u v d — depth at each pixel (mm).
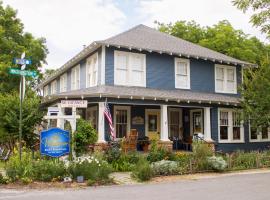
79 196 10500
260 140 26250
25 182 12453
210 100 22406
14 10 35531
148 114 23562
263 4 19219
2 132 18812
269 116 21625
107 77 21281
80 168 13195
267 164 19000
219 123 24000
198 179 14344
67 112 23688
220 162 16578
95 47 21812
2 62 31125
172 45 24828
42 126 20516
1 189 11656
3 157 18703
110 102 19266
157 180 13984
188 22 40562
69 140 14227
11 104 19188
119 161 16828
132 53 22188
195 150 16969
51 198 10164
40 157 15766
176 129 25594
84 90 21453
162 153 18328
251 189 11773
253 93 22172
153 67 22859
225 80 25719
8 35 34875
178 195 10703
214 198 10219
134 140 19109
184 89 23891
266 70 22266
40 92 41656
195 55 23953
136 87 22000
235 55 35500
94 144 18500
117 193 11047
